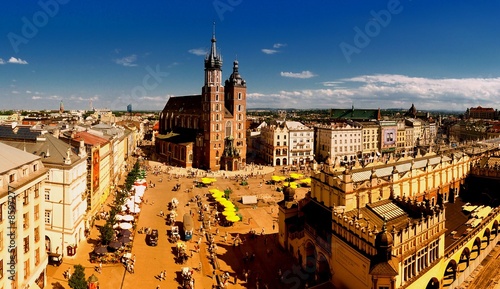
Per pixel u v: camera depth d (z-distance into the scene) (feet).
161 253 255.29
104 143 360.28
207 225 314.96
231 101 628.69
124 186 410.72
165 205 376.68
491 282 214.07
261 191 449.06
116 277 217.97
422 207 206.69
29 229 183.01
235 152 597.93
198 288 208.33
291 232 250.78
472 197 309.22
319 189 239.71
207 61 595.47
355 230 180.14
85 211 273.95
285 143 652.89
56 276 214.48
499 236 272.10
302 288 205.77
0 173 158.40
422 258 185.98
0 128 268.21
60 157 241.96
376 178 226.58
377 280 161.27
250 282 214.48
